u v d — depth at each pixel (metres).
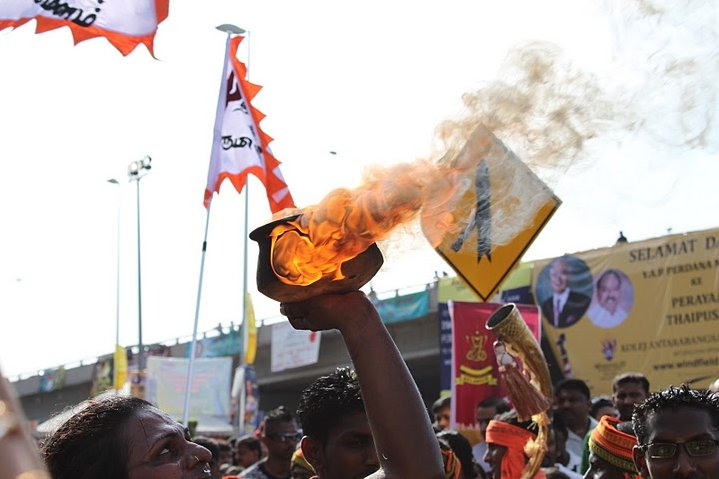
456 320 7.11
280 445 6.39
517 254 4.17
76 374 40.22
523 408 3.50
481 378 7.06
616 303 16.88
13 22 4.13
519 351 3.42
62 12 4.13
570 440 6.21
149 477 1.80
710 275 15.77
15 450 0.65
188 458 1.86
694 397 2.77
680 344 16.05
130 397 1.95
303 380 33.56
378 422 1.84
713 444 2.70
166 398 18.66
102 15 4.16
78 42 4.14
